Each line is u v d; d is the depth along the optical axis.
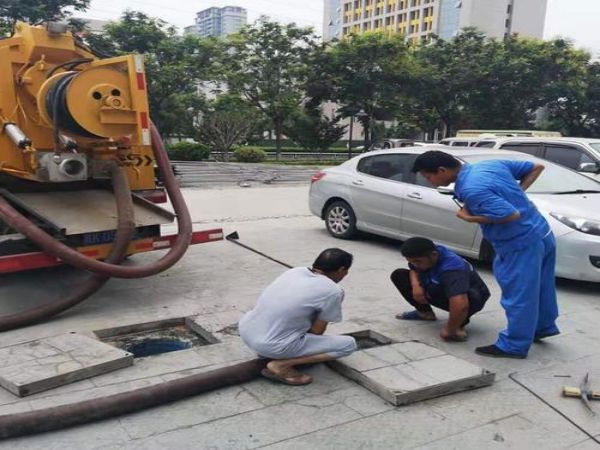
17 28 5.27
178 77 28.34
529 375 3.83
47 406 3.27
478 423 3.22
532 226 3.90
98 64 5.04
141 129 4.86
